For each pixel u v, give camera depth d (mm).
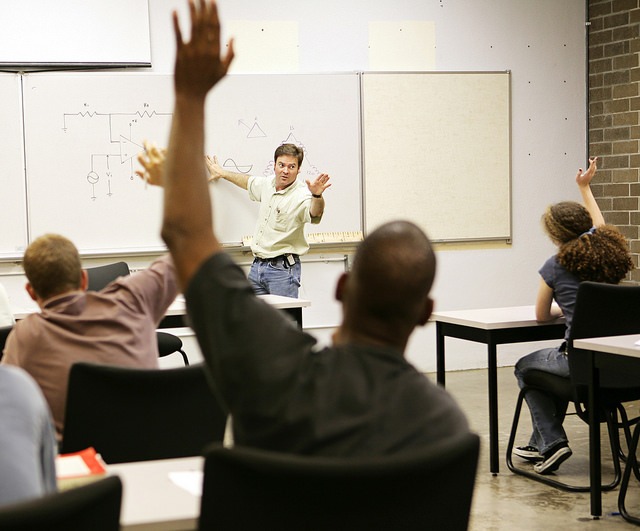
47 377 2197
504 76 6531
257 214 6012
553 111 6695
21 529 887
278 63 6090
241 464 1034
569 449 3928
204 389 2105
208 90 1140
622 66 6457
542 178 6699
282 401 1110
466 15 6449
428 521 1121
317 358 1161
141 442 2100
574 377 3562
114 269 4316
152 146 1871
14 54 5539
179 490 1477
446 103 6395
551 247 6758
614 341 3254
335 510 1061
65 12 5609
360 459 1051
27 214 5641
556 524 3363
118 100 5750
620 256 3699
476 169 6500
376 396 1139
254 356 1107
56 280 2262
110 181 5773
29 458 955
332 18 6176
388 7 6285
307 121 6113
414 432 1126
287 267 5719
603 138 6656
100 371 2020
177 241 1133
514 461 4285
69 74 5656
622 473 4012
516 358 6781
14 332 2240
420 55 6367
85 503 940
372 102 6230
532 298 6738
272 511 1059
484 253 6586
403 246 1205
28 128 5609
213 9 1087
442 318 4156
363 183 6242
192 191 1131
